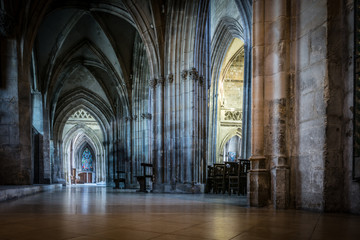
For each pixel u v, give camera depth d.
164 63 16.66
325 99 6.07
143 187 16.48
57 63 27.23
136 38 25.67
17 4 14.53
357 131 5.63
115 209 6.45
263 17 7.49
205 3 15.71
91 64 31.75
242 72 35.97
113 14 21.86
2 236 3.43
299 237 3.39
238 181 12.60
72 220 4.70
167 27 16.50
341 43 6.16
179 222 4.48
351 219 4.88
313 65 6.46
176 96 16.11
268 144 7.16
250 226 4.13
